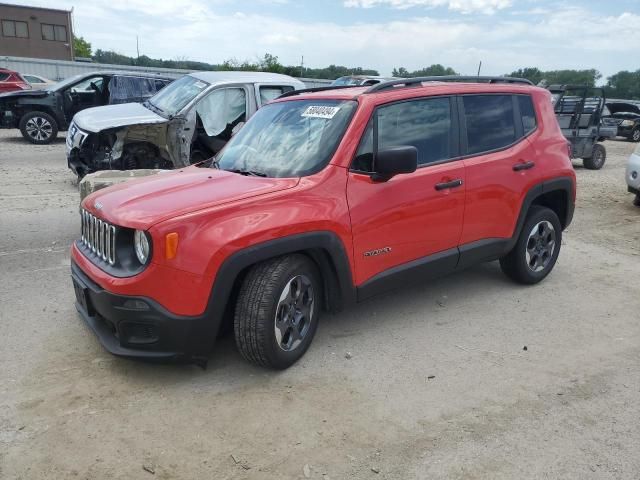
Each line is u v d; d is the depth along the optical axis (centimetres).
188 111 827
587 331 450
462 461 288
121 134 803
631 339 437
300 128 426
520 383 367
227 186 368
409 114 428
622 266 627
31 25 4969
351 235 382
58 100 1461
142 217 325
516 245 518
